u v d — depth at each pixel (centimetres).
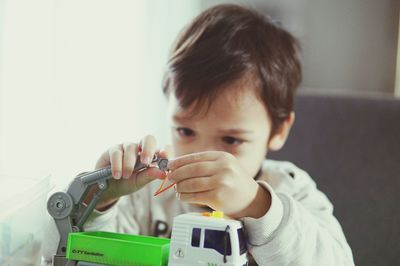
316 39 143
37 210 56
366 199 98
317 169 100
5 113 130
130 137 134
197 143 82
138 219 96
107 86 133
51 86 131
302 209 64
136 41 134
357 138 100
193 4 135
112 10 133
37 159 130
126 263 50
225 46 86
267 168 95
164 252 50
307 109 102
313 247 61
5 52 129
